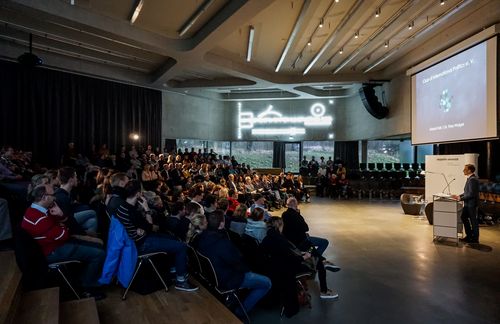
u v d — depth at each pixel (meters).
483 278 4.12
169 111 13.73
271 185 11.23
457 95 7.99
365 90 12.04
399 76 11.34
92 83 10.88
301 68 11.52
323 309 3.30
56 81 9.96
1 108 8.88
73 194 5.56
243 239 3.55
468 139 7.62
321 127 15.57
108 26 6.95
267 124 15.84
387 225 7.48
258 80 11.69
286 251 3.26
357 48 9.53
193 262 3.66
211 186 6.16
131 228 3.00
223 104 16.00
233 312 3.06
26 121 9.35
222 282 2.92
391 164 13.18
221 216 3.13
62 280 3.00
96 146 11.00
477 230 5.77
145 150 12.09
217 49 9.39
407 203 8.91
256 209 3.87
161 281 3.28
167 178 8.82
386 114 12.21
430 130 9.08
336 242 5.93
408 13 7.04
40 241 2.74
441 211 5.84
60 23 6.52
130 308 2.82
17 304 2.37
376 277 4.18
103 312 2.74
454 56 8.09
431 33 8.58
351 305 3.38
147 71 11.51
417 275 4.24
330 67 11.44
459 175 7.66
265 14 7.14
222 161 12.36
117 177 3.43
